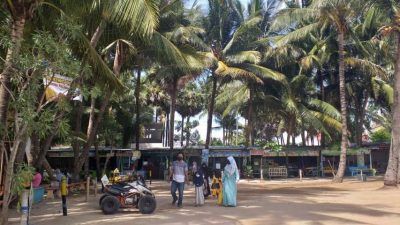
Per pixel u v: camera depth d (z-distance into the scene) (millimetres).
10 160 7738
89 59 10344
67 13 10469
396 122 21031
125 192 12422
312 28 27891
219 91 40562
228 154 33125
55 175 19844
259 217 11312
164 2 22391
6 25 8844
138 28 10203
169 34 22797
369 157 38188
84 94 8172
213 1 30156
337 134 38156
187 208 13289
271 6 33531
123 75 27234
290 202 14836
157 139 42406
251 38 30766
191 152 32812
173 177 13883
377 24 26938
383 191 19219
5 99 8320
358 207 13391
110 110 33625
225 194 13719
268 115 41688
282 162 37000
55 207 13672
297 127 43438
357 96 38719
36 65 7348
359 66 31969
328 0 23312
